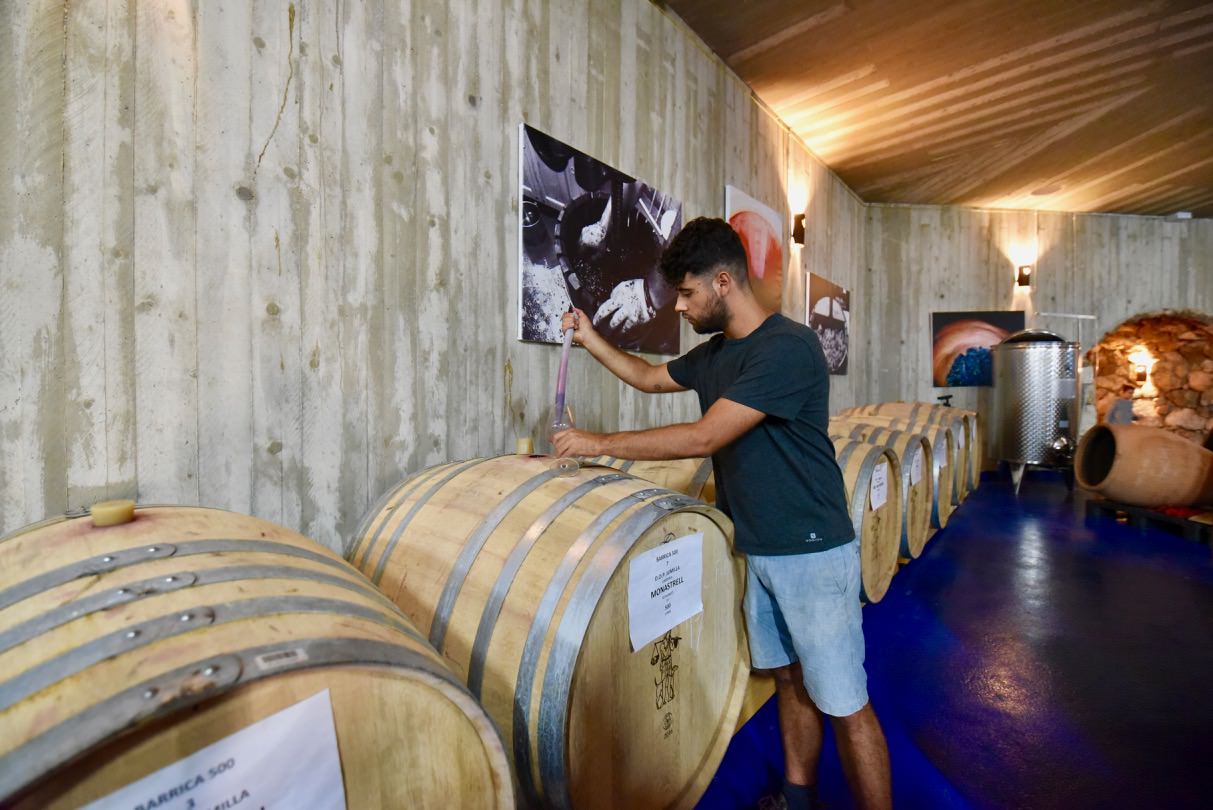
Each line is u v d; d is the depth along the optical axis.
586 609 1.22
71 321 1.36
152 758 0.61
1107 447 5.85
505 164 2.45
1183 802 1.85
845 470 2.91
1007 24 3.96
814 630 1.64
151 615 0.73
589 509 1.45
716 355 1.81
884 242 8.16
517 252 2.51
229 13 1.61
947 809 1.82
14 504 1.29
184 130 1.53
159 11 1.48
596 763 1.30
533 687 1.20
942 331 8.23
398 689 0.80
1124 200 7.88
